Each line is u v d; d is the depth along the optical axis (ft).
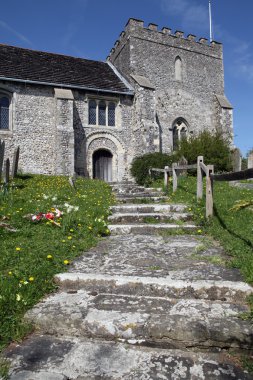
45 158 58.90
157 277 11.18
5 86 56.75
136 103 65.82
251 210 21.25
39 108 59.16
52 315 8.91
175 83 75.36
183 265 12.71
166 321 8.45
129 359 7.55
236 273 11.54
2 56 62.75
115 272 11.96
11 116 57.57
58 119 56.75
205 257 13.58
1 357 7.56
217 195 27.89
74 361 7.43
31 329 8.70
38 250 13.48
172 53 76.02
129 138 66.74
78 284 11.21
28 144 57.98
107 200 27.81
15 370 7.11
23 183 36.96
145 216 21.74
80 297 10.18
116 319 8.66
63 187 33.68
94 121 64.59
